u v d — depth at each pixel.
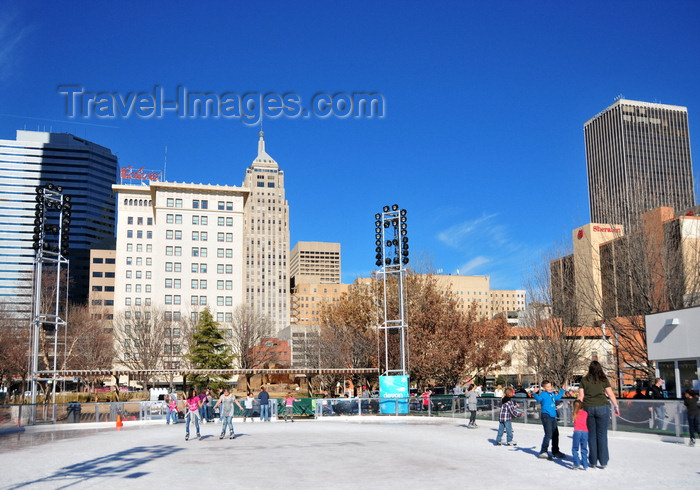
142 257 137.62
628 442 21.11
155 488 12.41
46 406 35.19
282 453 18.86
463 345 57.72
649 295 40.69
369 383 65.19
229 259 135.25
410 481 13.07
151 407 38.94
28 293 88.50
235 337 101.88
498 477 13.50
